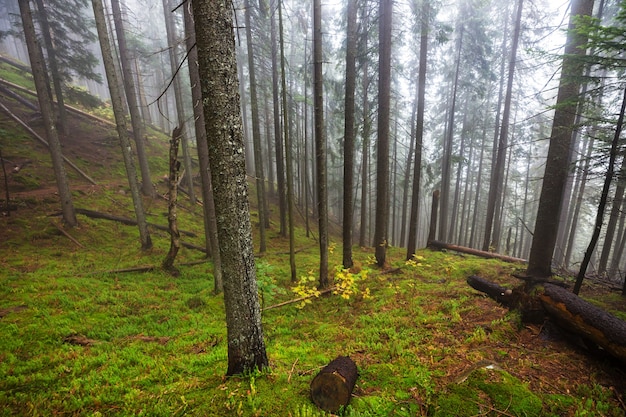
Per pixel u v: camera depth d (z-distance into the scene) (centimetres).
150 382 429
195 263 1249
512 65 1526
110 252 1204
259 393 367
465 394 353
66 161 1731
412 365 446
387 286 970
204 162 881
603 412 328
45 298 712
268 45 1684
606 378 392
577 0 802
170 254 1102
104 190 1664
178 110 1833
